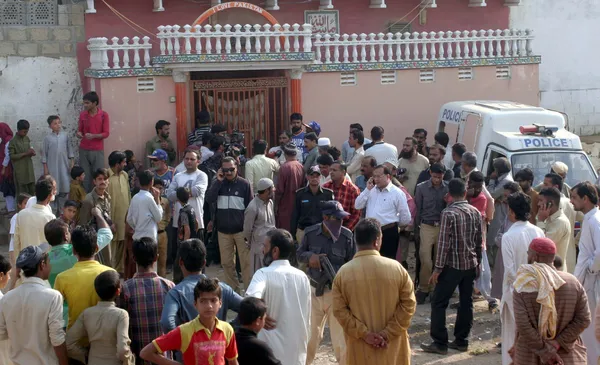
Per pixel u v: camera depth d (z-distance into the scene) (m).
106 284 6.54
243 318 5.99
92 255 7.08
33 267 6.67
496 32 18.23
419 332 10.23
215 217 11.28
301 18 18.62
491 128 13.60
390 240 10.70
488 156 13.48
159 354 5.88
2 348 6.95
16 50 15.96
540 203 9.05
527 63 18.50
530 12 20.81
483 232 10.58
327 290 8.25
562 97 21.55
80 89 16.48
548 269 6.86
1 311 6.67
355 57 17.27
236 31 15.86
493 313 10.86
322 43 16.95
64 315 7.18
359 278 6.76
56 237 7.56
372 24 19.22
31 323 6.61
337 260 8.31
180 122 15.98
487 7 20.28
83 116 15.04
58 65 16.28
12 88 16.00
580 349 7.01
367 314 6.77
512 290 7.76
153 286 6.94
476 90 18.23
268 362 5.95
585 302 6.91
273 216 10.82
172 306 6.48
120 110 15.64
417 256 11.38
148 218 10.82
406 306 6.79
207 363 5.79
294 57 16.20
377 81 17.50
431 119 17.97
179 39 16.41
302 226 10.49
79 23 16.41
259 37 16.14
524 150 12.88
